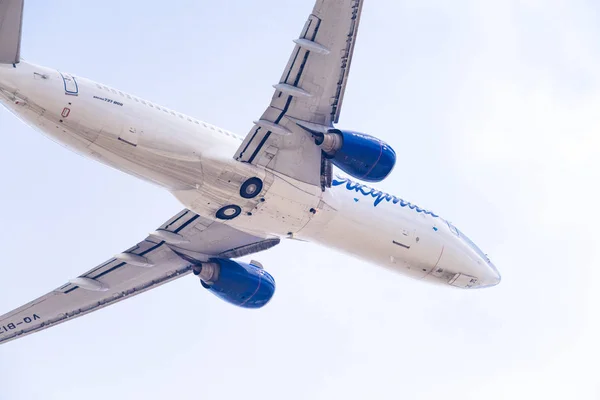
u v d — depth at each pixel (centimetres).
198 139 8219
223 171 8200
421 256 9700
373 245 9400
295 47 7625
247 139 8100
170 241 9331
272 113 7975
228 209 8500
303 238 9150
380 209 9338
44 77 7606
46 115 7669
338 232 9138
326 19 7538
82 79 7819
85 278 9838
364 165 8419
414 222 9588
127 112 7938
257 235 9138
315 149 8331
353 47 7712
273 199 8494
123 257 9569
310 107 8006
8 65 7488
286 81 7788
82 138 7869
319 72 7781
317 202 8712
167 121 8131
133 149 7988
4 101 7575
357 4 7538
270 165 8319
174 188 8369
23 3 7244
